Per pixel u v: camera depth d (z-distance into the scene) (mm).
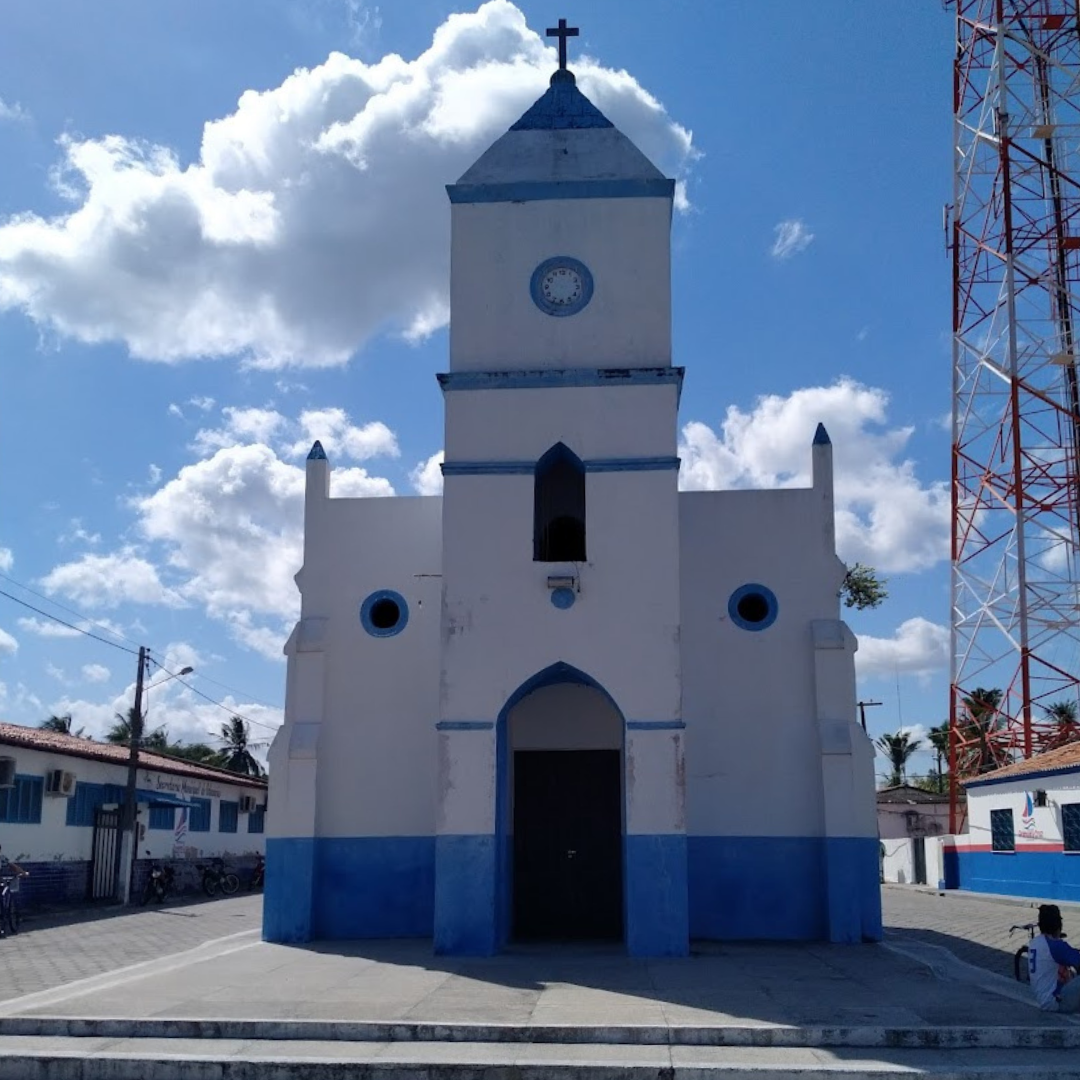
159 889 34406
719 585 20297
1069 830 31984
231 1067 10648
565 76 20406
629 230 19281
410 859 19656
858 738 19391
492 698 17719
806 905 19281
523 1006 12672
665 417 18469
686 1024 11609
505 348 19016
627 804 17250
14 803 29047
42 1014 12227
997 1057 10906
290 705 20016
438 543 20562
